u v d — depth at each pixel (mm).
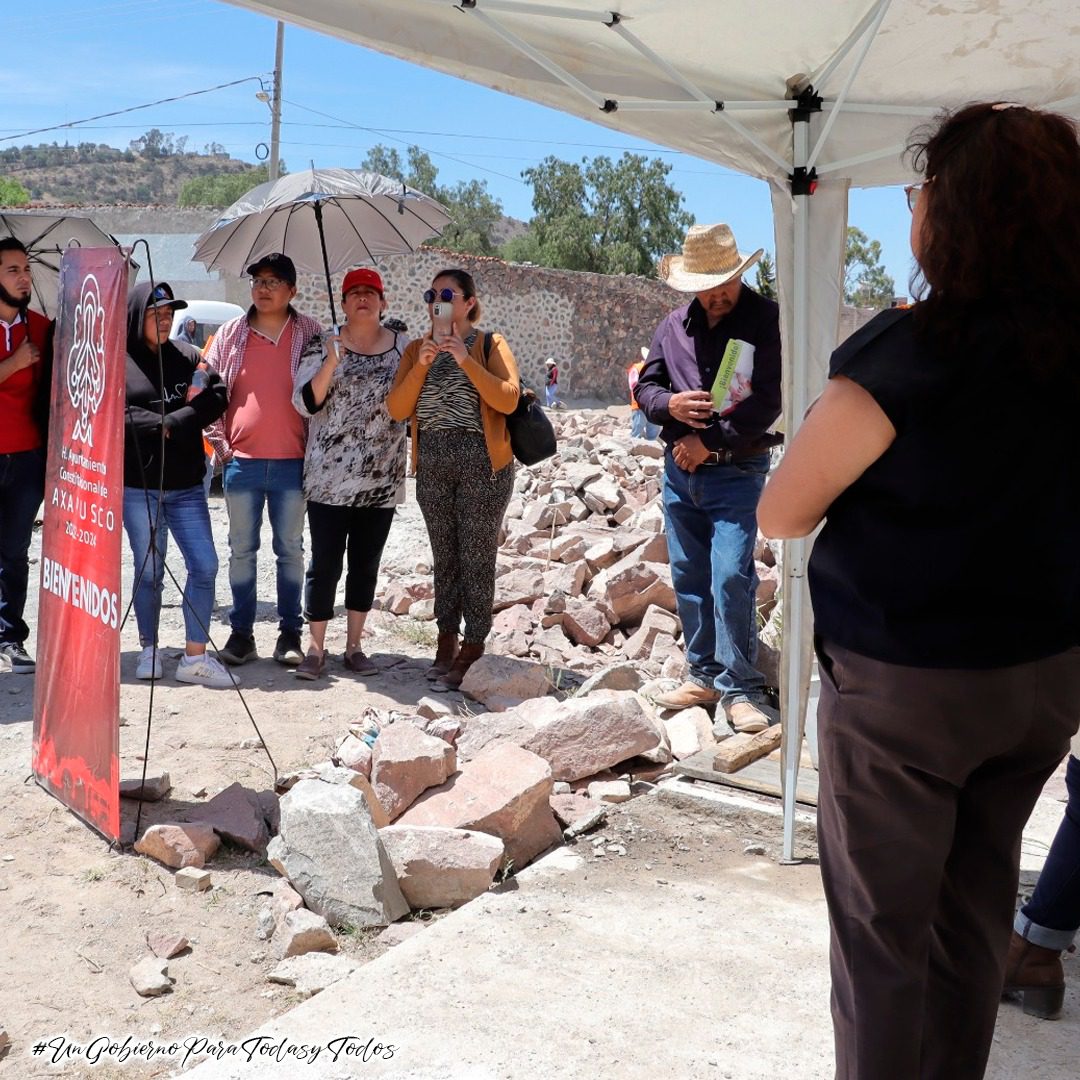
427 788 4141
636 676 5828
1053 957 2955
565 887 3717
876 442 1912
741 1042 2832
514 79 3609
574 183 58188
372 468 5902
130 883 3738
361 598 6180
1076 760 2865
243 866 3904
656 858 3990
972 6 3309
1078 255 1867
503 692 5746
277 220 6883
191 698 5652
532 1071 2684
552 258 57469
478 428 5727
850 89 3814
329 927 3498
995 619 1917
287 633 6281
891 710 1952
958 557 1900
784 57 3676
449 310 5402
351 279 5891
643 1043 2811
